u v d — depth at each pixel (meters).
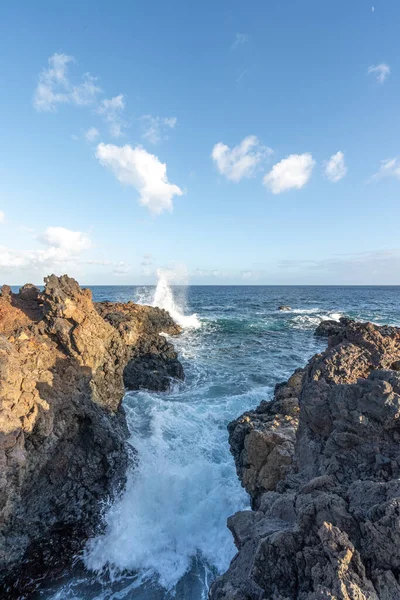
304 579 4.28
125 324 21.58
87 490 9.93
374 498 4.68
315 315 48.81
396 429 6.19
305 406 8.19
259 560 4.71
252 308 60.41
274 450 8.95
